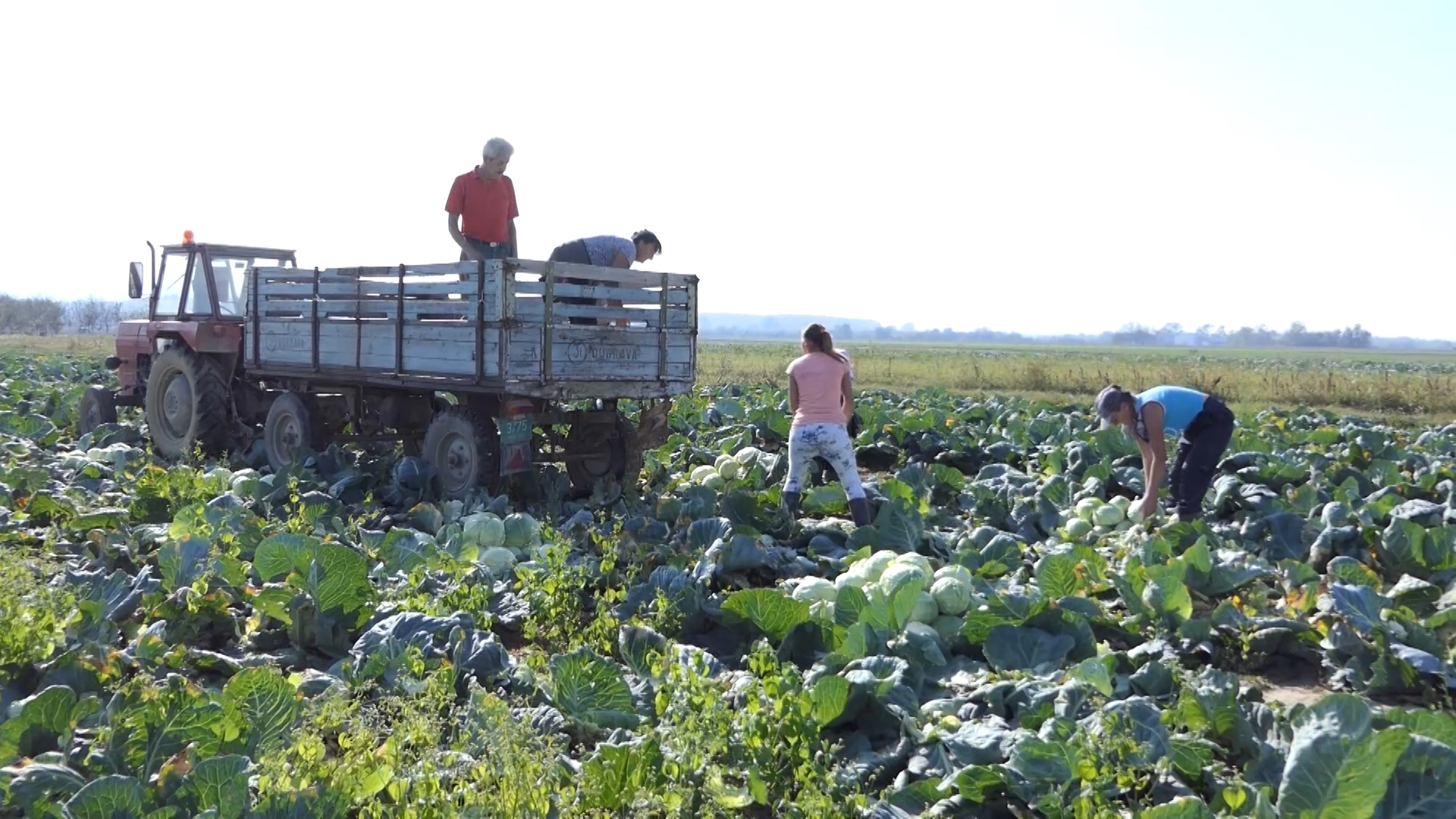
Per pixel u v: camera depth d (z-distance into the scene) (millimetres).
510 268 9336
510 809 3744
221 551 7465
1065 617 5898
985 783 4203
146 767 4117
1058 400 25031
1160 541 7293
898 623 5949
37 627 5070
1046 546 8773
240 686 4441
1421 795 3773
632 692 5195
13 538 7957
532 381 9523
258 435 13039
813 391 9047
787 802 4246
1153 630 6336
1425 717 4168
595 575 7301
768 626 5957
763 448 14781
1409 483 10586
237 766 3816
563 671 5031
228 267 13672
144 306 15945
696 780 4262
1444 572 7316
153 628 5797
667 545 7996
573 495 11078
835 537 8742
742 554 7445
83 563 7348
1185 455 8914
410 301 10281
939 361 49062
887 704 4953
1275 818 3729
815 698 4773
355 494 10250
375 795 4020
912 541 8219
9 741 4164
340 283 11117
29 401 18625
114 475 11141
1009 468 11500
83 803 3590
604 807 4082
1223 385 28094
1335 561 7035
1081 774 4055
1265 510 9711
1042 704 4852
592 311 9852
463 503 9547
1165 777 4227
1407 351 186250
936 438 13703
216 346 12781
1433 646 5695
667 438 12078
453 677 5180
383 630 5777
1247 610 6496
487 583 7152
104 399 14789
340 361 11227
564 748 4680
